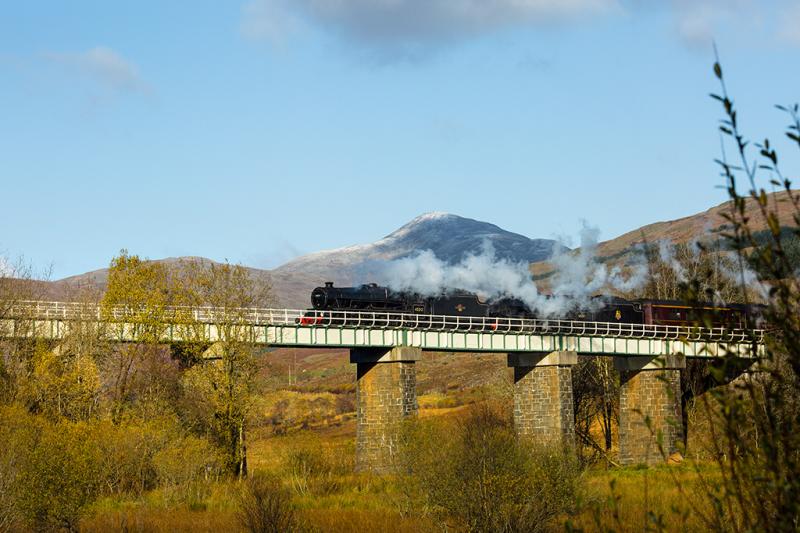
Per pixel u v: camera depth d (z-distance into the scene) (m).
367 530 50.03
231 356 75.25
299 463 76.50
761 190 9.29
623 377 100.88
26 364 72.44
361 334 84.12
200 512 58.88
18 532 47.12
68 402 71.38
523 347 91.25
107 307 77.81
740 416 10.00
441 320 92.12
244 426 74.44
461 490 48.28
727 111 9.02
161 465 64.88
